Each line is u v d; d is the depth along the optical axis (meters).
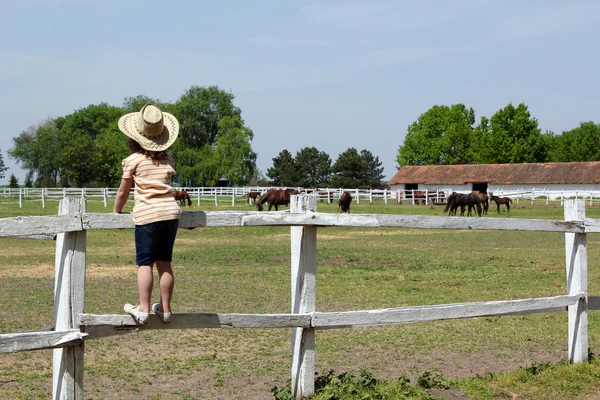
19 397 6.24
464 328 9.84
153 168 4.84
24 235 4.45
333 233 30.31
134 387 6.66
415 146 114.94
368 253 21.36
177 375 7.16
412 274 16.14
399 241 26.27
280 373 7.29
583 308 7.23
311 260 5.67
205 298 12.27
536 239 27.30
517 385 6.50
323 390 5.84
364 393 5.79
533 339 9.13
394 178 92.69
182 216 5.05
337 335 9.32
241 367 7.53
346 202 41.94
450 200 41.25
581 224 7.12
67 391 4.61
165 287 4.87
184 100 100.12
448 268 17.41
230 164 91.75
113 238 26.17
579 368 6.96
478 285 14.30
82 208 4.65
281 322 5.43
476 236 28.77
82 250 4.66
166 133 4.95
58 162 117.75
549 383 6.55
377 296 12.77
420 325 10.05
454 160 109.88
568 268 7.31
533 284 14.48
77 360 4.64
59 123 136.38
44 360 7.70
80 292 4.64
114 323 4.73
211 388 6.66
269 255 20.44
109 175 92.06
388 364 7.71
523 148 99.75
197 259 19.19
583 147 117.81
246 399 6.28
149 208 4.73
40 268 16.69
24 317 10.14
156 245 4.80
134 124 4.87
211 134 101.12
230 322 5.17
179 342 8.73
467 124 111.00
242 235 28.59
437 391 6.26
